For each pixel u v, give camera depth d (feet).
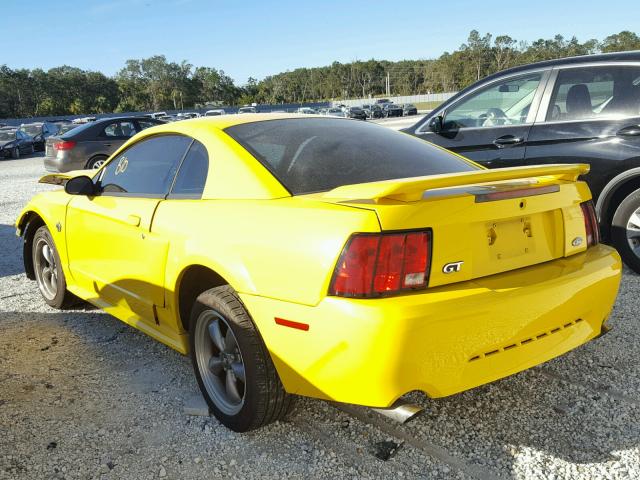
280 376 7.79
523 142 16.10
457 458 7.93
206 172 9.39
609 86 14.98
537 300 7.47
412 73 605.73
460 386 7.17
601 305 8.54
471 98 17.35
